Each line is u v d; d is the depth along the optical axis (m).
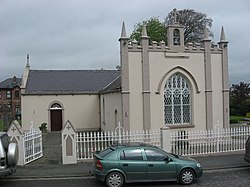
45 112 32.28
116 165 10.41
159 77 20.20
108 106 26.70
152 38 41.09
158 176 10.63
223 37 21.61
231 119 41.31
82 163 14.32
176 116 20.88
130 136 15.13
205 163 14.09
